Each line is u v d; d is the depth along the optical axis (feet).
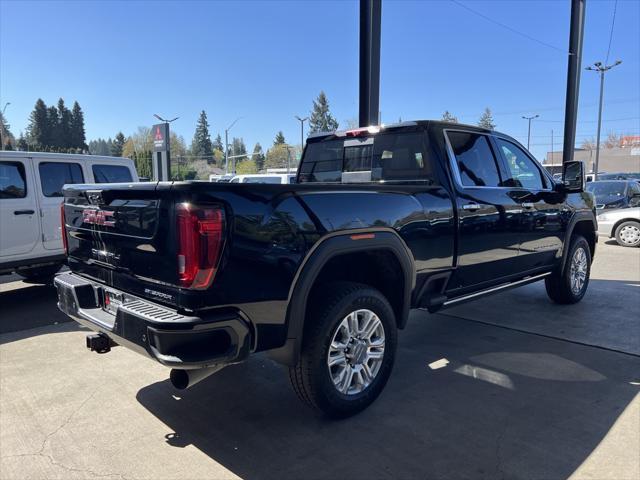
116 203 9.98
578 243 20.15
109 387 12.94
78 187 11.48
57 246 23.38
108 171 25.82
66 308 11.71
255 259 8.95
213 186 8.55
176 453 9.80
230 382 13.19
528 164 17.42
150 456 9.70
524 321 18.42
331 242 10.05
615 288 23.88
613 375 13.29
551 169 155.84
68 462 9.52
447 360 14.52
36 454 9.80
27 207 22.26
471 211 13.93
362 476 8.95
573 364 14.08
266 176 61.82
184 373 8.93
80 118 355.56
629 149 257.55
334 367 10.83
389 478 8.87
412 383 12.89
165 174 80.43
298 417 11.21
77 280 11.69
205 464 9.42
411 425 10.71
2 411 11.65
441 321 18.62
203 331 8.45
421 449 9.78
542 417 10.99
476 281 14.84
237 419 11.16
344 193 10.55
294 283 9.53
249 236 8.86
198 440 10.28
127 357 15.15
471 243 14.05
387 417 11.09
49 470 9.27
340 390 10.73
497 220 14.96
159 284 9.14
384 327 11.46
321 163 16.78
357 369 11.05
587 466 9.12
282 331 9.53
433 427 10.61
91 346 10.82
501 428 10.53
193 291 8.53
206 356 8.52
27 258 22.45
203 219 8.38
